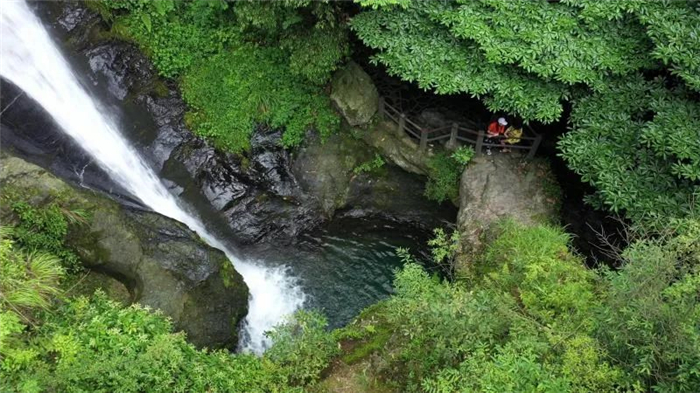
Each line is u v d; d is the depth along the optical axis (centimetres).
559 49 1159
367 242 1648
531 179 1436
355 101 1510
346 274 1574
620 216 1293
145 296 1166
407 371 1047
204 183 1565
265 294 1496
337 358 1146
